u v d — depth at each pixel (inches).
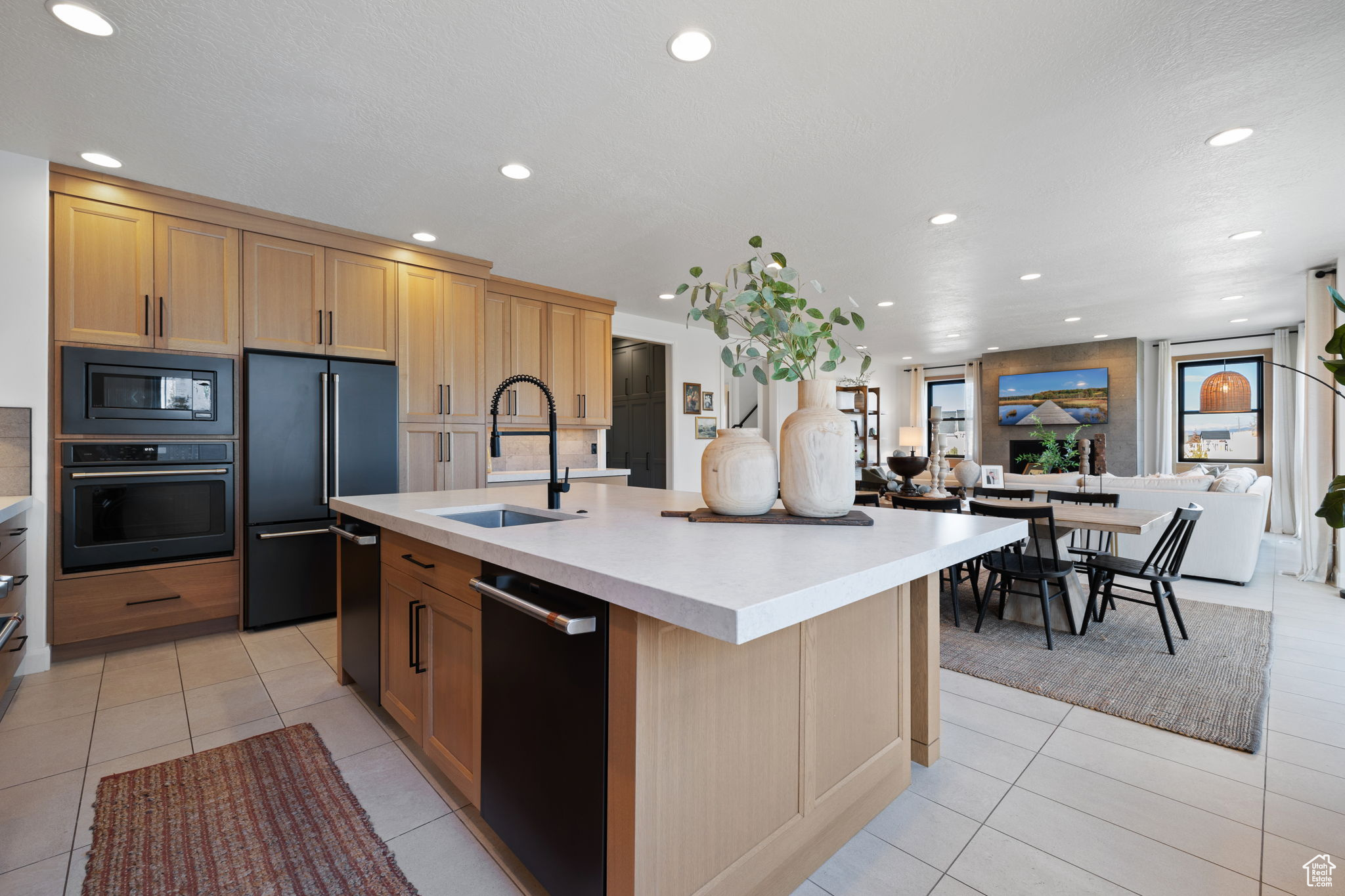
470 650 62.9
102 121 95.3
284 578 132.2
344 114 93.6
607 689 44.2
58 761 77.0
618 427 295.7
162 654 115.9
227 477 127.2
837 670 61.7
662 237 148.9
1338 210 130.4
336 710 92.2
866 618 66.0
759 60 80.4
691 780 46.1
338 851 60.6
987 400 355.9
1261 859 60.1
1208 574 179.9
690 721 45.9
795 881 56.7
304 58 79.7
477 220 138.6
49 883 55.7
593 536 58.5
